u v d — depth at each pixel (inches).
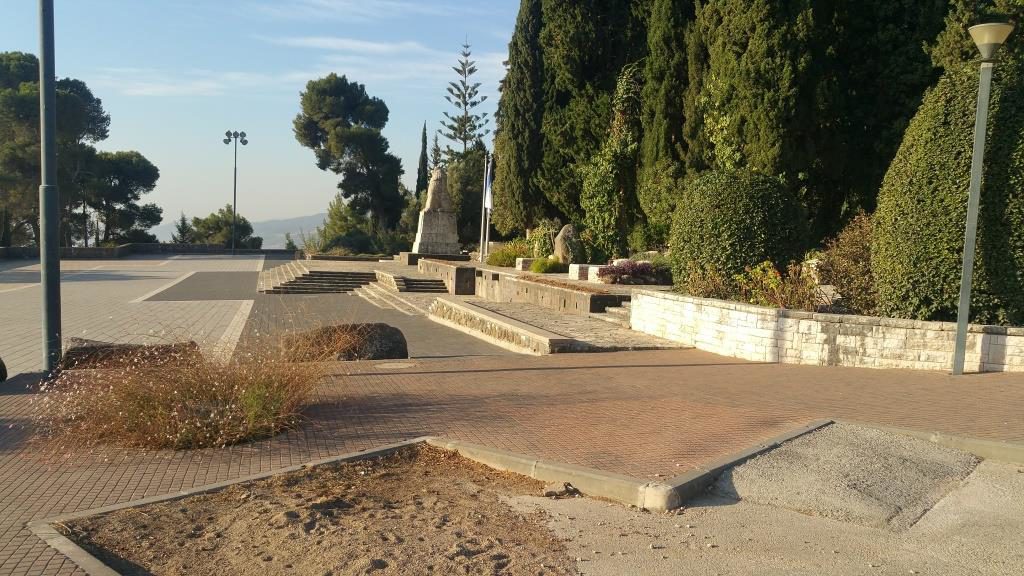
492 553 187.2
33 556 178.1
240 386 302.2
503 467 260.4
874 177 859.4
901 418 312.8
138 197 2650.1
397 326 871.1
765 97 839.1
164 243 2509.8
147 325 812.0
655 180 1127.6
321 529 199.0
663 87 1103.6
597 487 235.8
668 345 553.6
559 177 1478.8
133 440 281.9
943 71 796.6
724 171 613.9
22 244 2384.4
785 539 203.3
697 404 351.6
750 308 495.5
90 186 2256.4
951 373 416.2
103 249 2106.3
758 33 842.2
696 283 577.9
